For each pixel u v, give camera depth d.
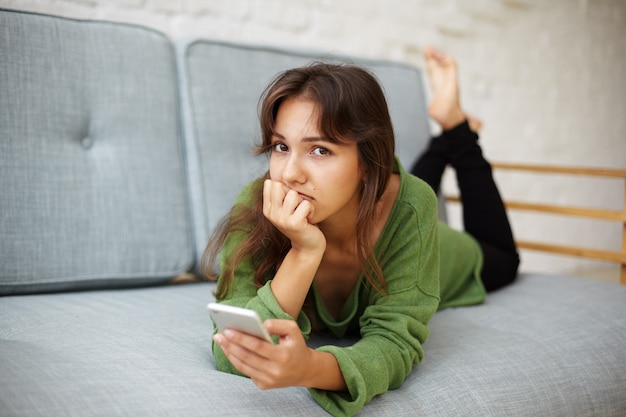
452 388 0.97
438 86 1.80
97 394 0.75
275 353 0.75
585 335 1.20
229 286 1.00
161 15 1.75
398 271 1.04
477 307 1.39
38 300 1.19
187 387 0.81
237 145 1.56
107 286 1.36
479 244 1.57
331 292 1.12
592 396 1.08
